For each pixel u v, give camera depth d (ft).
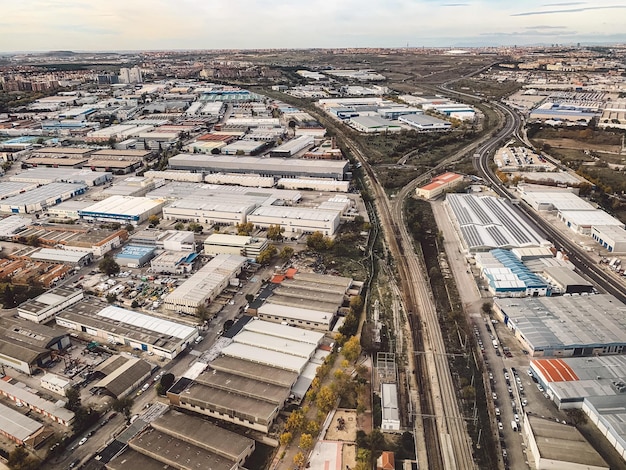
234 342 274.16
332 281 339.98
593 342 265.75
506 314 296.30
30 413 230.07
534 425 210.59
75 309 308.81
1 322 294.66
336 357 268.00
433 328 295.07
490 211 463.42
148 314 311.88
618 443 200.95
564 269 348.38
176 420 217.97
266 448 210.79
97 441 214.07
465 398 236.43
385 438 214.28
